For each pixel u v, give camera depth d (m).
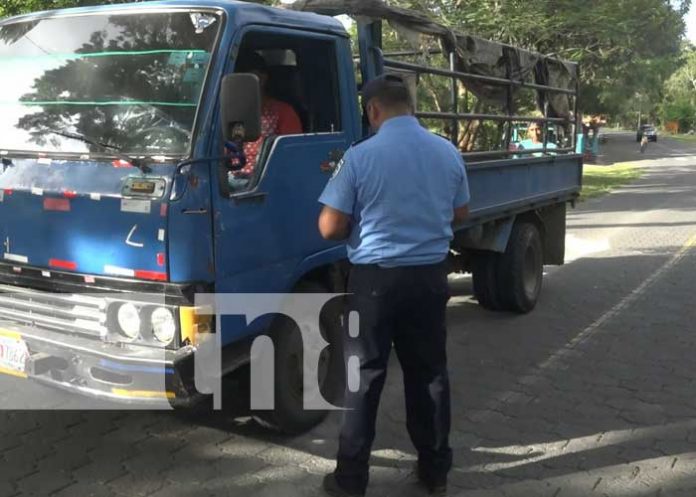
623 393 5.00
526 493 3.59
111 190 3.28
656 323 6.85
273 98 4.30
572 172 8.41
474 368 5.55
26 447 4.01
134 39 3.61
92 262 3.38
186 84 3.43
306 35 3.99
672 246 11.62
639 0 16.92
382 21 5.06
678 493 3.59
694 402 4.83
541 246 7.64
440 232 3.32
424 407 3.48
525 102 7.21
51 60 3.78
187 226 3.21
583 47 16.64
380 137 3.30
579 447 4.12
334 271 4.36
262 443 4.12
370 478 3.72
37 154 3.56
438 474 3.51
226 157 3.37
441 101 5.81
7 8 7.17
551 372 5.46
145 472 3.75
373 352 3.34
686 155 47.22
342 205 3.27
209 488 3.59
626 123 102.88
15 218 3.58
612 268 9.76
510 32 14.05
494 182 6.29
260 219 3.66
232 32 3.49
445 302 3.43
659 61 25.55
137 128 3.45
